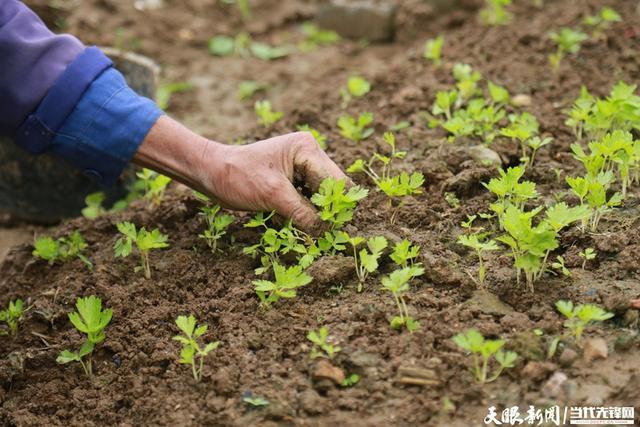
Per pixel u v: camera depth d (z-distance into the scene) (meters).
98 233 1.76
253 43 2.38
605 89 1.91
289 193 1.60
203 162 1.61
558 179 1.69
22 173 1.90
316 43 2.36
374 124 1.87
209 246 1.67
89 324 1.54
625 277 1.54
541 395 1.45
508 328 1.50
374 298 1.55
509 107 1.86
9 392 1.58
